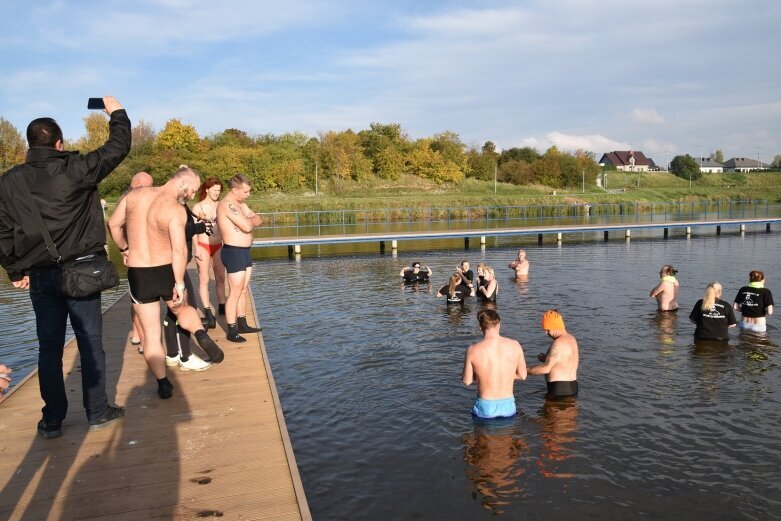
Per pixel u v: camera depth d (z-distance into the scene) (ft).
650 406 24.18
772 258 76.07
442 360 31.22
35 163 11.68
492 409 22.91
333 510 16.80
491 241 111.04
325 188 215.92
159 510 10.32
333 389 27.09
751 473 18.62
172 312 17.49
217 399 15.80
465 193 231.50
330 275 67.31
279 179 202.39
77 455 12.42
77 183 11.82
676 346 32.99
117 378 17.76
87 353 13.39
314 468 19.42
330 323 40.93
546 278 60.49
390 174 238.89
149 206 14.65
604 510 16.55
